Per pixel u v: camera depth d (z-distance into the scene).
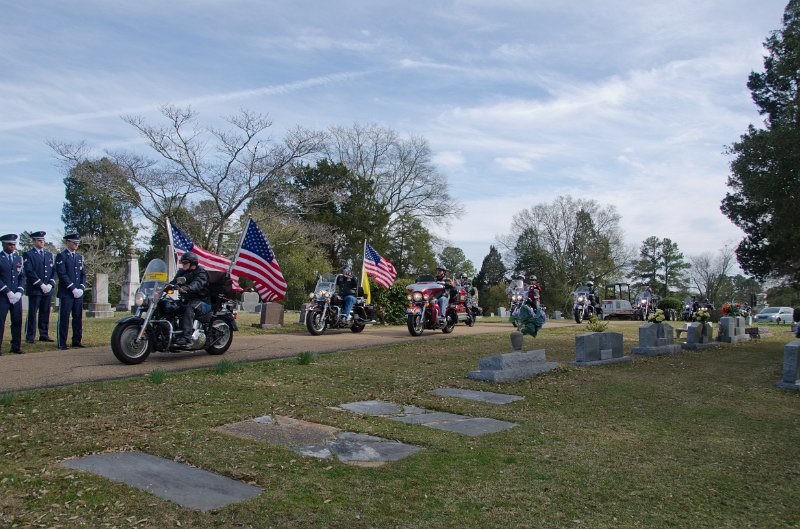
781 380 10.89
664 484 4.96
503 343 15.08
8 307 11.11
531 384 9.45
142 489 4.23
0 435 5.38
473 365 11.02
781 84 22.58
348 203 47.47
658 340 14.66
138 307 9.66
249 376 8.68
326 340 14.11
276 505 4.07
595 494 4.63
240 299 34.19
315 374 9.16
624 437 6.43
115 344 9.28
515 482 4.80
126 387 7.57
